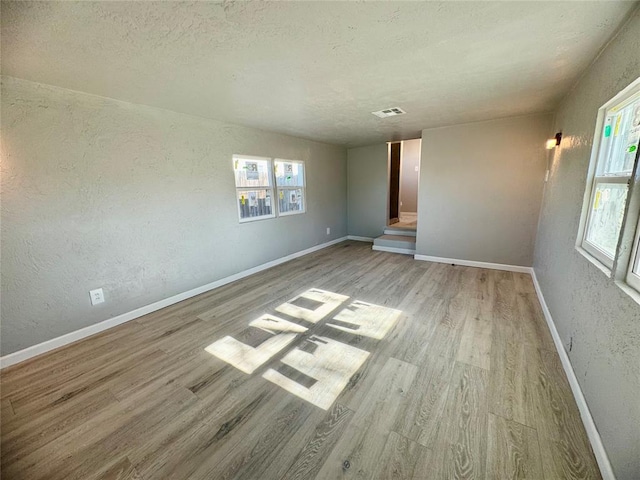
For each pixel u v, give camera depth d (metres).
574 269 2.04
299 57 1.92
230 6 1.35
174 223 3.29
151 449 1.49
